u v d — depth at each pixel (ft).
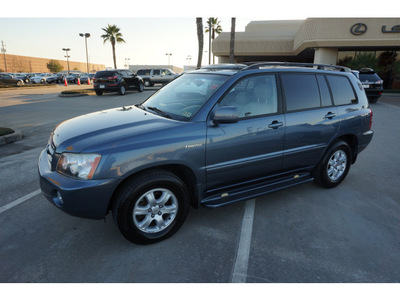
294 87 11.73
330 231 10.23
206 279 7.86
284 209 11.75
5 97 55.26
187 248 9.16
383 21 62.49
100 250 9.00
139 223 9.02
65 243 9.32
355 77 14.49
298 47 77.41
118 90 59.16
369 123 14.60
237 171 10.50
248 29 108.17
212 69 12.14
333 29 64.95
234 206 11.95
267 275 8.05
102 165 8.04
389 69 75.41
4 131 22.06
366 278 8.00
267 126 10.73
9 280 7.68
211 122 9.61
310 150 12.29
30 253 8.80
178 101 10.91
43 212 11.22
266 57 107.86
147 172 8.79
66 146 8.57
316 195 13.10
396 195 13.17
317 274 8.11
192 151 9.22
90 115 11.37
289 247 9.28
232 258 8.72
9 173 15.03
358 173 15.90
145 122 9.61
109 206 8.89
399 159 18.31
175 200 9.43
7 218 10.77
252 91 10.66
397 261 8.71
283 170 12.02
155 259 8.62
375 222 10.86
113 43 153.58
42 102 47.03
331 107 12.88
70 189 8.00
